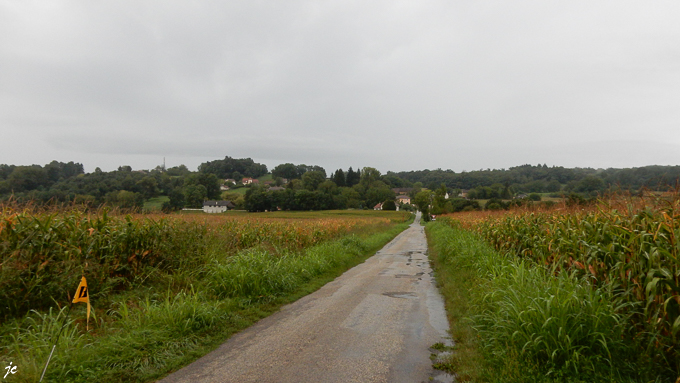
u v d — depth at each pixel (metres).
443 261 13.80
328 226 22.14
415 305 7.54
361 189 141.12
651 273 3.86
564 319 4.11
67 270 6.29
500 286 6.25
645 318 4.10
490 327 5.07
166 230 9.18
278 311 7.20
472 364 4.29
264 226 16.22
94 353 4.49
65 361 4.21
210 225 11.75
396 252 18.94
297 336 5.57
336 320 6.44
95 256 7.38
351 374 4.18
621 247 4.68
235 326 6.06
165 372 4.30
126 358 4.47
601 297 4.32
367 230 31.06
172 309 5.86
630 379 3.59
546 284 5.29
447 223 38.41
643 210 4.95
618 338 4.04
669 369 3.66
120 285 7.88
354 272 12.20
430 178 192.12
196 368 4.41
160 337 5.05
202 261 9.24
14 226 6.34
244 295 7.85
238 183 157.50
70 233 7.20
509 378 3.81
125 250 8.04
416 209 132.75
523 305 4.68
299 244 16.33
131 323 5.47
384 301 7.90
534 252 8.42
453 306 7.22
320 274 11.37
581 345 4.04
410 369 4.32
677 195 4.48
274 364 4.48
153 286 7.98
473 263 10.25
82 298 4.91
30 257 6.02
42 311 5.93
